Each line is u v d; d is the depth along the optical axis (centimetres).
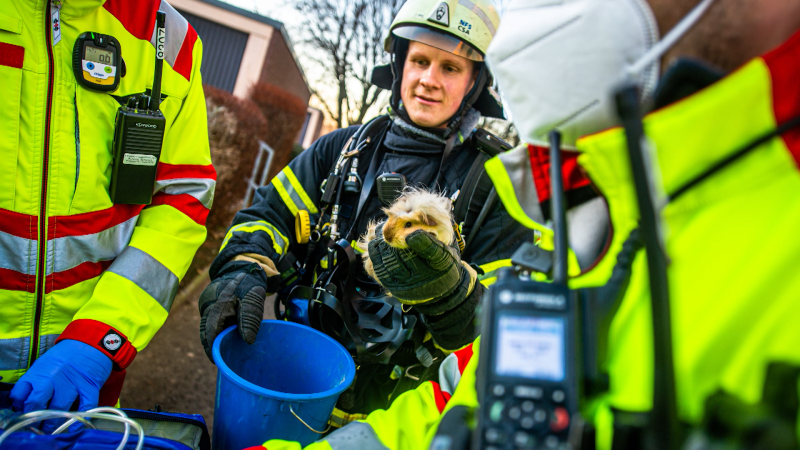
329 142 180
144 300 140
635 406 54
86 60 129
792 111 51
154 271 142
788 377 43
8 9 120
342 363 142
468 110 178
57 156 129
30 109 125
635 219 62
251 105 752
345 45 1478
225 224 648
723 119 53
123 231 145
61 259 134
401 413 89
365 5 1430
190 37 151
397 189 162
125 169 136
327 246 166
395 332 147
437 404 91
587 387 56
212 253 552
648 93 62
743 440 42
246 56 1502
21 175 126
